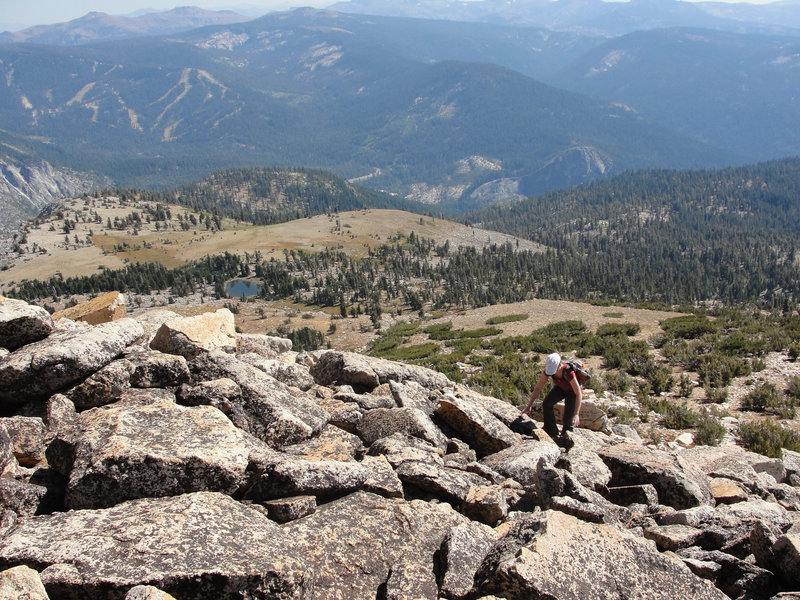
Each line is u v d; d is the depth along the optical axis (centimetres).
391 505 672
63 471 658
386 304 17450
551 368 1126
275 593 487
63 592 455
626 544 589
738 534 736
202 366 878
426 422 960
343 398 1058
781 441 1478
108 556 483
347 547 582
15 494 595
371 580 561
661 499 880
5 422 691
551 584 512
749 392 1934
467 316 5006
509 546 584
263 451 692
